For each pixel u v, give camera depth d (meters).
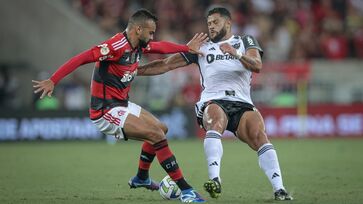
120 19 81.56
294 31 82.06
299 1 84.94
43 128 67.62
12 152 55.12
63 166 43.31
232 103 28.16
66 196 29.00
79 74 75.19
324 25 82.62
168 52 28.34
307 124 69.44
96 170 40.72
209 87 28.66
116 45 26.52
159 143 26.91
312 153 52.34
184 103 69.12
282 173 38.50
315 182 34.09
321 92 71.38
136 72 27.86
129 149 57.91
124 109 27.25
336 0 86.12
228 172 38.91
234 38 28.78
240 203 26.05
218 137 26.80
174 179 26.81
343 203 26.25
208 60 28.66
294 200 26.97
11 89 75.44
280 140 67.19
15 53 77.62
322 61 78.69
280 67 69.69
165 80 69.38
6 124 67.25
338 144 61.69
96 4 82.88
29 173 39.06
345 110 69.50
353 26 84.56
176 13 81.69
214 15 28.59
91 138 68.38
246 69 28.08
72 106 70.75
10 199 28.03
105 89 27.20
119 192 30.28
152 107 68.75
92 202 26.83
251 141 27.72
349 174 37.78
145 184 29.16
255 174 37.84
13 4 77.69
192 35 80.00
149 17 26.89
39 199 27.98
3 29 77.69
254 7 83.12
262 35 80.69
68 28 77.50
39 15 77.69
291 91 69.69
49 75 77.06
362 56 82.12
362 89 74.56
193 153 52.50
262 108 69.31
